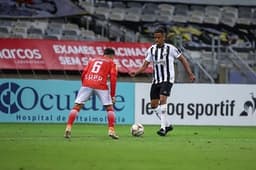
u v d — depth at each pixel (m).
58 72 78.56
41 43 78.81
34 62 77.88
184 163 27.50
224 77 82.94
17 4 86.12
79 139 40.56
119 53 79.75
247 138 46.09
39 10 86.94
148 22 89.81
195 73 80.88
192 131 54.22
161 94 46.12
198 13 91.25
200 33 89.62
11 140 38.91
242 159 29.58
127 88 62.38
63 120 62.34
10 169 24.09
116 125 61.12
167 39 86.75
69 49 79.31
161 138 43.31
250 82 82.38
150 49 46.94
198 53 86.62
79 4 88.25
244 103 63.94
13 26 85.62
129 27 89.19
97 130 52.44
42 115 61.91
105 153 31.20
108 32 88.62
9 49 77.62
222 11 91.75
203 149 34.72
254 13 92.12
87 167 25.19
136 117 62.53
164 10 90.69
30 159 27.89
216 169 25.48
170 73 46.25
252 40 90.25
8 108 61.31
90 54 79.56
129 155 30.47
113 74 41.03
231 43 89.31
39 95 61.81
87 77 41.25
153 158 29.34
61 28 87.12
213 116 63.44
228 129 58.88
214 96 63.38
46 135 44.53
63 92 62.22
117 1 89.62
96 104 62.00
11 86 61.25
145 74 78.88
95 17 88.44
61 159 28.06
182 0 91.44
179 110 62.72
